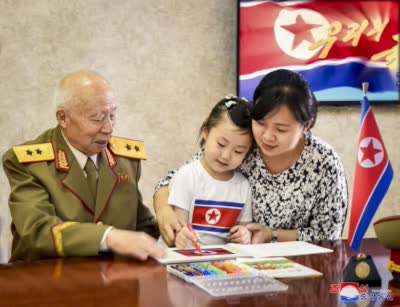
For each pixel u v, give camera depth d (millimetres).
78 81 1887
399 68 3107
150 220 2137
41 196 1848
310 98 1861
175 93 3023
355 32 3064
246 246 1825
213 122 1967
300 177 1994
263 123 1859
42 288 1393
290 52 3021
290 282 1455
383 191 1550
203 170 2018
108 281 1449
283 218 2020
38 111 2922
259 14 2992
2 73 2879
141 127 3008
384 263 1657
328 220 2004
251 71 3006
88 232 1704
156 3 2982
